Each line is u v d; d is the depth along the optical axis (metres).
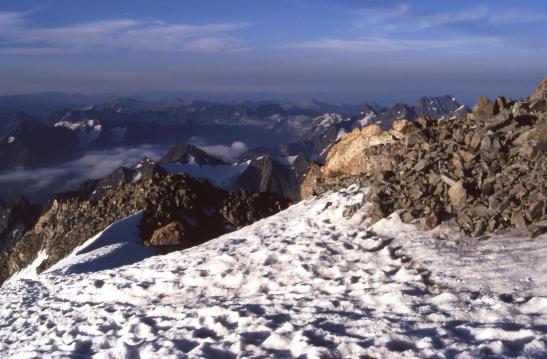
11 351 15.15
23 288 25.25
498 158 17.75
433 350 8.65
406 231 16.61
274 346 10.34
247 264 17.70
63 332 15.44
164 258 22.72
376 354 8.91
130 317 15.23
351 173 27.97
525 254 12.70
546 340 8.20
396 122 28.70
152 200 55.22
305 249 17.55
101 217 58.25
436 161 19.58
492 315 9.84
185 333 12.19
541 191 14.96
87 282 21.41
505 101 20.69
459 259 13.53
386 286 12.89
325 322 11.16
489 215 15.39
